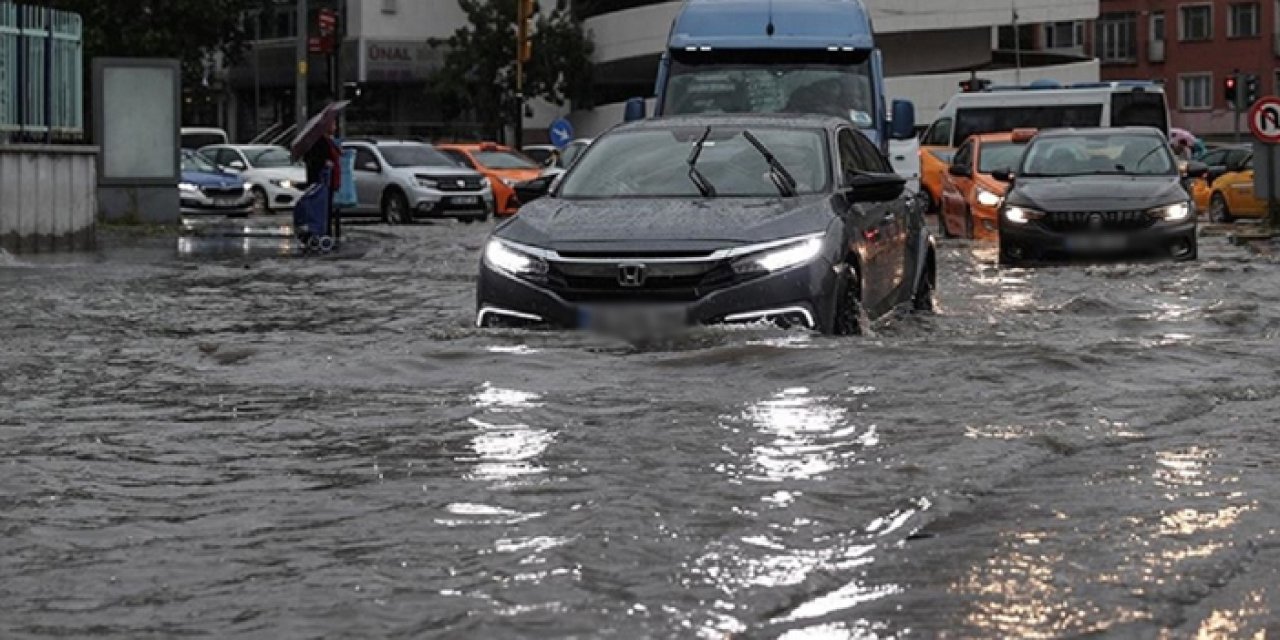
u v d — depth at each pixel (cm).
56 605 578
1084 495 740
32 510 737
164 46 6631
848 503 727
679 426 934
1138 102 4712
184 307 1852
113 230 3591
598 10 8806
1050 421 941
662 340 1270
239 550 655
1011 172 2789
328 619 552
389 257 2817
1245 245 3081
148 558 644
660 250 1276
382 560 631
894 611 554
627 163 1452
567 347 1259
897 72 7681
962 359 1172
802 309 1278
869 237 1439
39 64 2856
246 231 3656
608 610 555
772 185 1406
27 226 2823
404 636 530
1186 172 2628
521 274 1303
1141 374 1128
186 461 858
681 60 2553
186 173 5228
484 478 792
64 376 1206
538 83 8306
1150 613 546
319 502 746
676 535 664
